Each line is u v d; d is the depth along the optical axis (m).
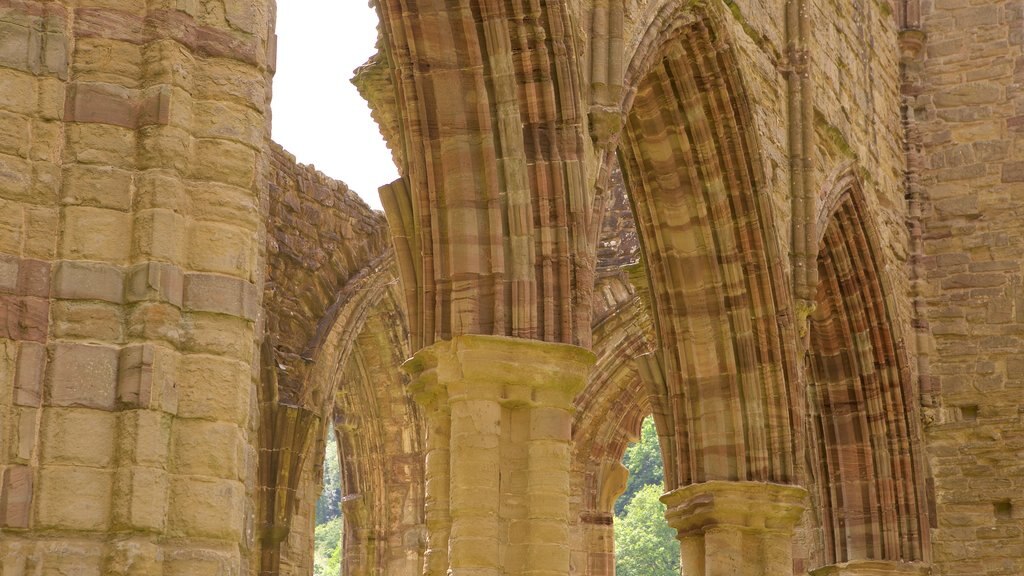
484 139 14.26
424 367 14.13
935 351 26.06
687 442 18.94
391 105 17.83
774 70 20.95
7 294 8.16
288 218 25.92
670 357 19.17
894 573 23.34
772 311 19.05
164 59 8.65
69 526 7.92
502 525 13.30
